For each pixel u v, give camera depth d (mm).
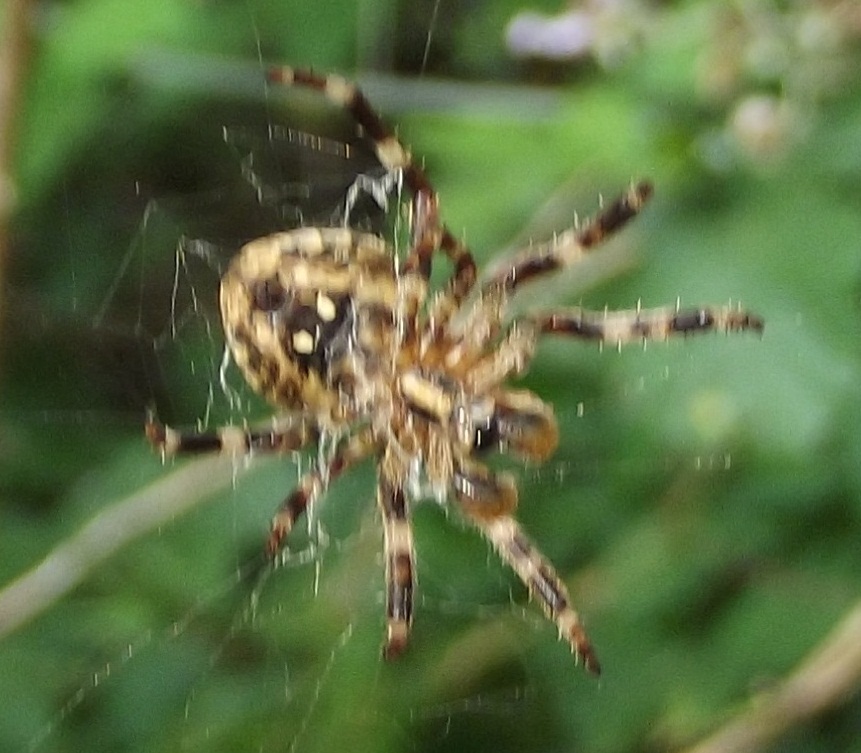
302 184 147
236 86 151
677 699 141
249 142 151
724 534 144
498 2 154
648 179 138
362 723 144
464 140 142
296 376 123
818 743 143
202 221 149
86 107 149
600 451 144
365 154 145
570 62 148
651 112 140
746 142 139
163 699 146
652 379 135
